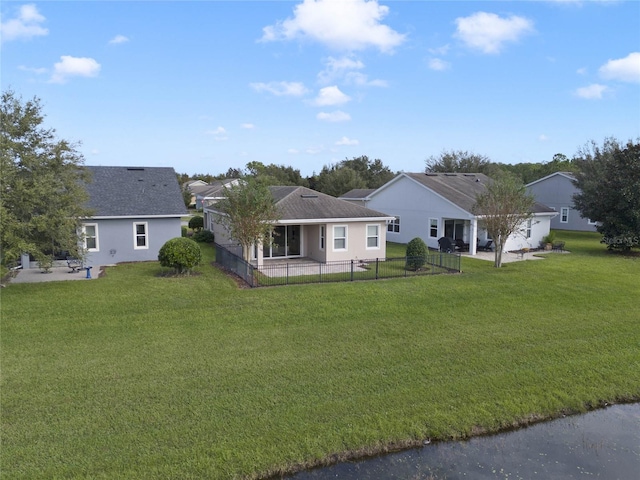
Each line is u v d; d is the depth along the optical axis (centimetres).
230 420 779
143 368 977
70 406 811
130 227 2372
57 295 1566
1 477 621
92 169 2608
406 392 895
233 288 1689
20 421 759
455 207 2819
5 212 1389
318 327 1263
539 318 1366
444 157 6438
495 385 938
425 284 1780
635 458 750
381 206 3622
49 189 1557
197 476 645
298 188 2606
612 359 1074
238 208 1942
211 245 3053
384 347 1121
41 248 1614
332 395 875
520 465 727
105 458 669
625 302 1545
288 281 1822
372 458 726
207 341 1145
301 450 715
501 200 2166
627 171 2658
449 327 1276
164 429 746
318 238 2436
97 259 2309
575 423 844
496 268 2177
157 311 1384
